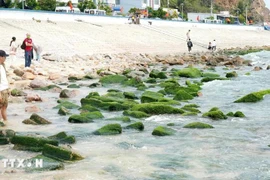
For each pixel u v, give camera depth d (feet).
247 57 121.49
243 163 26.22
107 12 233.76
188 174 24.23
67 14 159.33
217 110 41.09
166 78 71.41
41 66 79.66
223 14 386.52
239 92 56.49
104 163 26.00
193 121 38.24
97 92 52.49
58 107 44.06
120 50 123.03
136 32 163.22
